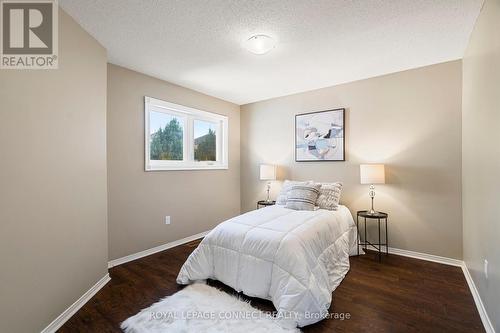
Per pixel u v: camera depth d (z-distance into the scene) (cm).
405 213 298
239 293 205
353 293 208
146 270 258
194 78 322
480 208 187
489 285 162
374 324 167
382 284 224
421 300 197
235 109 450
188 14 185
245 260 198
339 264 247
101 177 225
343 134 342
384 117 312
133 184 292
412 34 215
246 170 452
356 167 333
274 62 274
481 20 179
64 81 181
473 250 212
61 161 177
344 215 295
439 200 278
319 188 314
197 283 221
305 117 378
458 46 237
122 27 202
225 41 226
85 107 205
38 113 158
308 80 331
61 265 175
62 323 172
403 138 299
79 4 173
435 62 275
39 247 157
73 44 190
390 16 188
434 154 280
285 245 185
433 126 281
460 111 266
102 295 208
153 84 315
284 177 404
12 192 140
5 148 137
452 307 187
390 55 257
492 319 155
